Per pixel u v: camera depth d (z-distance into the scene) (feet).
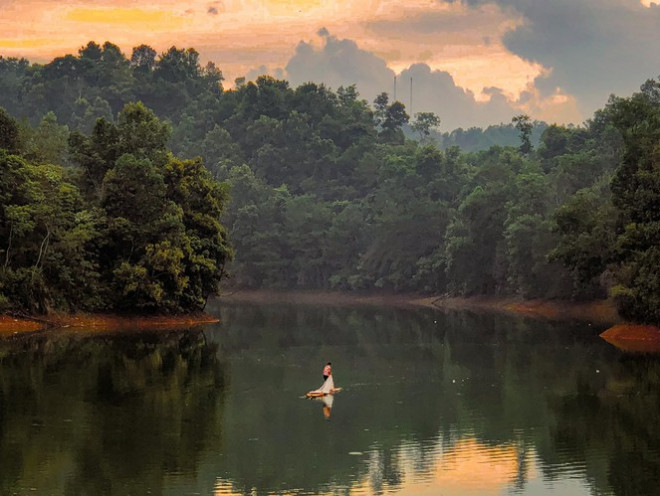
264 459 108.58
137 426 123.95
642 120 270.67
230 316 351.67
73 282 256.52
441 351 214.28
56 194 252.83
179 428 123.44
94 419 127.65
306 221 575.38
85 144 283.79
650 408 139.95
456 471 104.27
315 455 110.63
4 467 102.89
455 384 162.61
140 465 104.94
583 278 266.16
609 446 115.65
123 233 265.13
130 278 263.49
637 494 95.76
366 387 159.22
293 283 583.17
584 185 390.01
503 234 398.62
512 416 134.00
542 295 379.96
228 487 97.55
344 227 565.53
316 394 148.87
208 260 286.25
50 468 102.89
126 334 242.17
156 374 169.78
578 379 168.66
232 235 577.43
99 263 270.87
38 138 331.16
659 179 238.27
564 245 264.93
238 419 130.00
